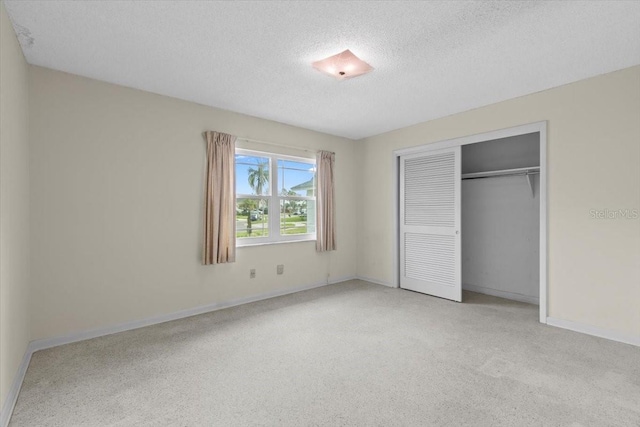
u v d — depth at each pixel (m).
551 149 3.21
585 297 3.02
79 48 2.41
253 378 2.21
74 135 2.84
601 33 2.22
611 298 2.87
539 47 2.41
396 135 4.74
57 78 2.76
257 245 4.15
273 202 4.39
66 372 2.29
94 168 2.94
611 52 2.50
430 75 2.89
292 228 4.65
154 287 3.30
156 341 2.84
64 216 2.79
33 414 1.83
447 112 3.96
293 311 3.68
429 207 4.38
